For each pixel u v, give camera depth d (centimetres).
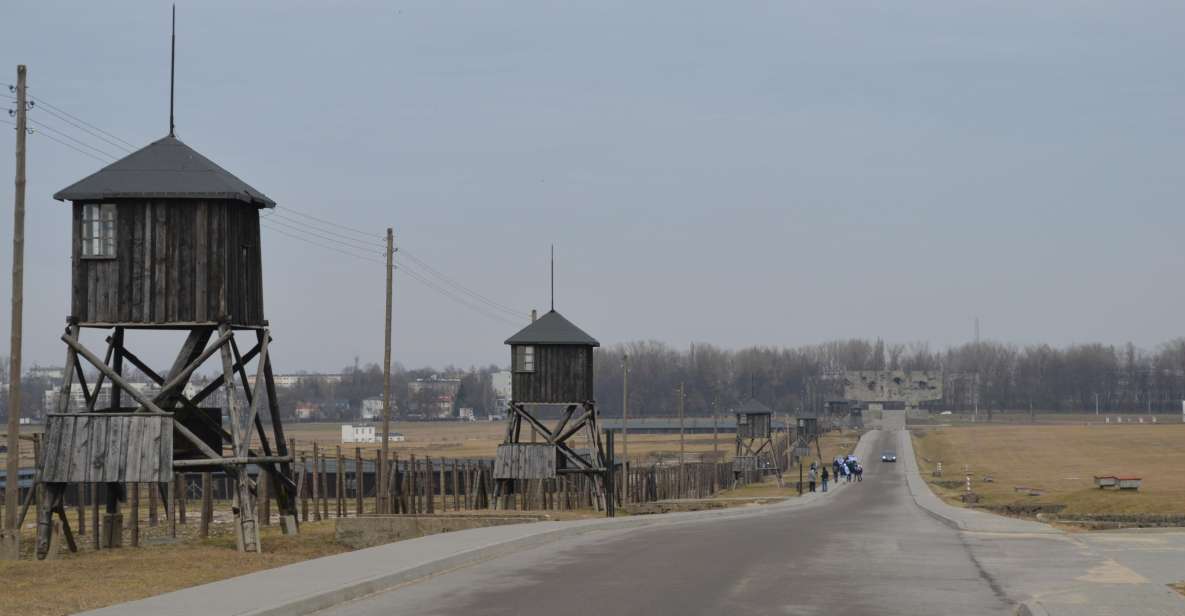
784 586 3572
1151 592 3378
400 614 2988
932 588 3538
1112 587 3531
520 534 5409
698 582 3675
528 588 3516
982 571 4031
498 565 4234
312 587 3291
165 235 5506
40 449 6238
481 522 6738
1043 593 3356
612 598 3284
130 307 5484
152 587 3694
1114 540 5544
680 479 16012
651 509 13012
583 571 4009
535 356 11281
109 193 5466
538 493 11556
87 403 5619
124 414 5250
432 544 4788
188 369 5462
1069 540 5559
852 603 3198
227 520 9350
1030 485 18062
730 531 6400
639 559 4462
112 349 5856
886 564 4272
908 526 7069
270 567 4503
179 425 5375
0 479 11906
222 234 5528
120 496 6431
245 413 13325
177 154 5725
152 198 5497
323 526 7625
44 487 5247
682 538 5719
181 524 8600
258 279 5884
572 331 11481
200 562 4622
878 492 16512
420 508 10644
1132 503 11962
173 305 5491
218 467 5906
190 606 2953
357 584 3372
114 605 2998
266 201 5822
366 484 15312
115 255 5503
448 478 15150
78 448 5225
